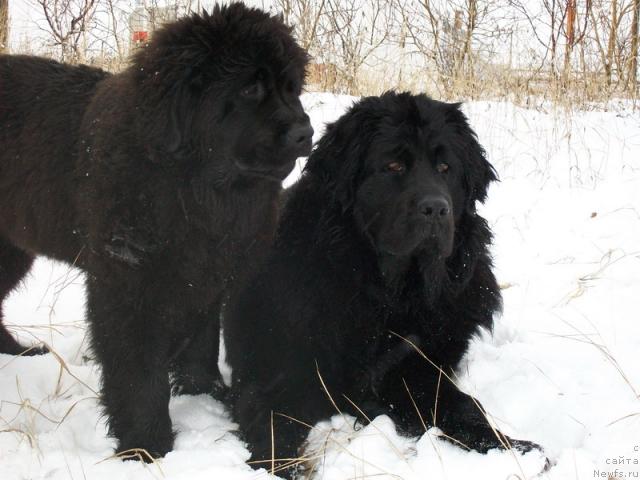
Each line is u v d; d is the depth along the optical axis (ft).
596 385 5.34
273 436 4.75
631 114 10.96
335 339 5.23
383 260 5.24
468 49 11.78
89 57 11.18
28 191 5.41
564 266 7.13
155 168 4.66
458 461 4.60
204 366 5.51
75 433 4.99
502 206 8.33
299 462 4.69
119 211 4.65
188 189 4.73
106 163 4.72
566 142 9.73
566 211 8.07
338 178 5.35
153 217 4.66
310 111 9.91
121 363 4.77
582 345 5.86
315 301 5.26
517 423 5.09
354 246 5.29
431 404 5.11
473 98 11.47
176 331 5.13
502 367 5.69
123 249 4.63
